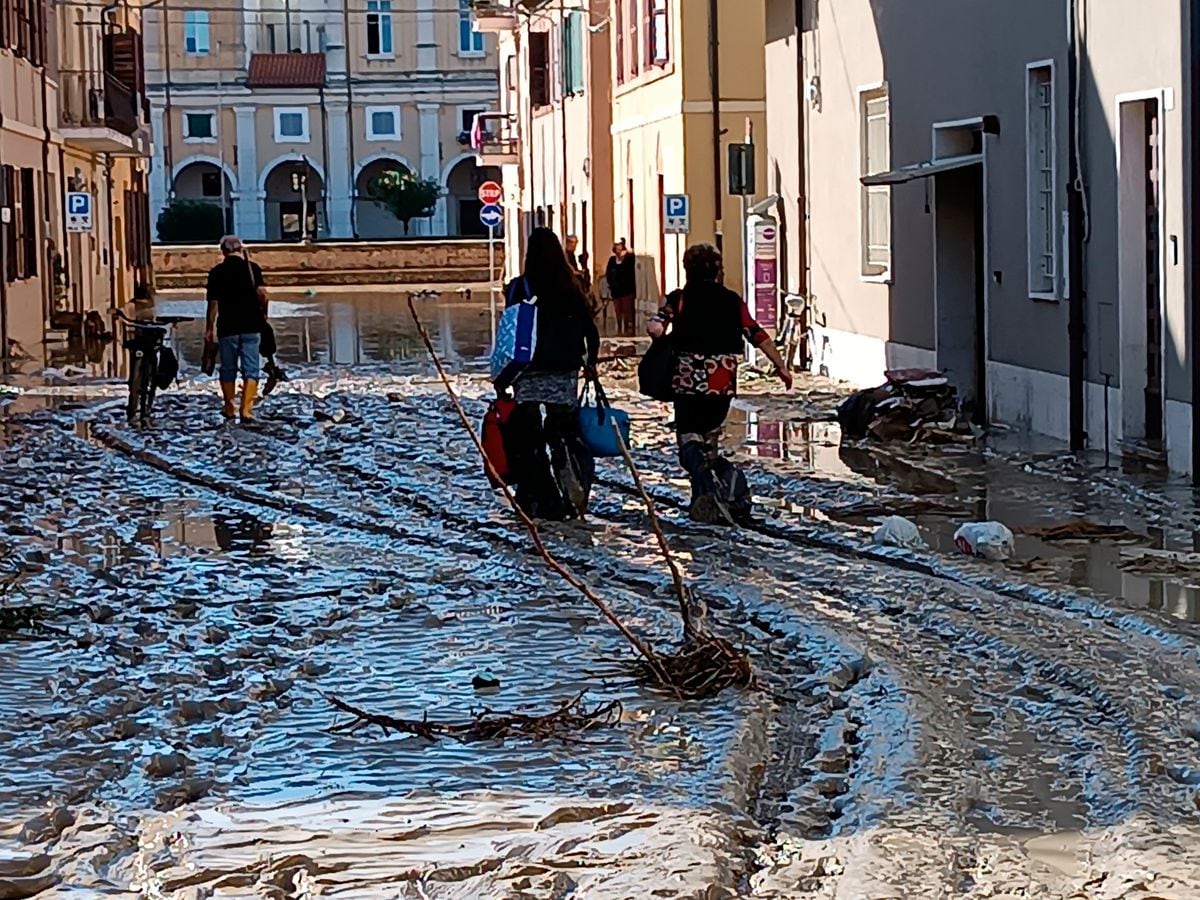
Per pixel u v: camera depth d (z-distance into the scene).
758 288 28.33
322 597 11.52
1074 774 7.52
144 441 20.56
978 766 7.62
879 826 6.79
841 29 25.58
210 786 7.43
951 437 18.94
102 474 17.91
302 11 87.94
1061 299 18.39
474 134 61.81
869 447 18.61
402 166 88.75
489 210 44.22
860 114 24.88
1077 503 14.70
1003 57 19.72
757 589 11.44
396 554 13.14
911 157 22.81
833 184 26.36
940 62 21.67
